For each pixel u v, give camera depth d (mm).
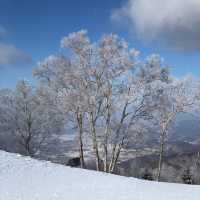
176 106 26328
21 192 10062
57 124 28547
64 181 12438
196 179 34281
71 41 25609
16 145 30719
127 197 10016
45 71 26125
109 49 25219
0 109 30562
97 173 15305
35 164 15156
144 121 25203
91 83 25453
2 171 12953
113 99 24891
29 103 30188
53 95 25750
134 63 25156
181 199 10234
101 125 25141
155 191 11508
